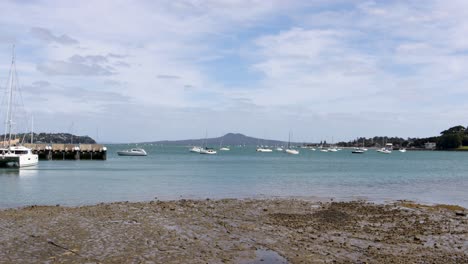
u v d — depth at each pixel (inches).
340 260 607.5
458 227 892.0
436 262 604.7
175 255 619.8
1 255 605.9
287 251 650.8
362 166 4030.5
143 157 5876.0
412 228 870.4
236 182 2079.2
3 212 974.4
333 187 1881.2
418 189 1855.3
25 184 1856.5
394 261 606.9
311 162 4874.5
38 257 599.2
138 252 632.4
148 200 1363.2
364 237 771.4
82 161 4247.0
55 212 979.9
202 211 1055.6
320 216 1012.5
